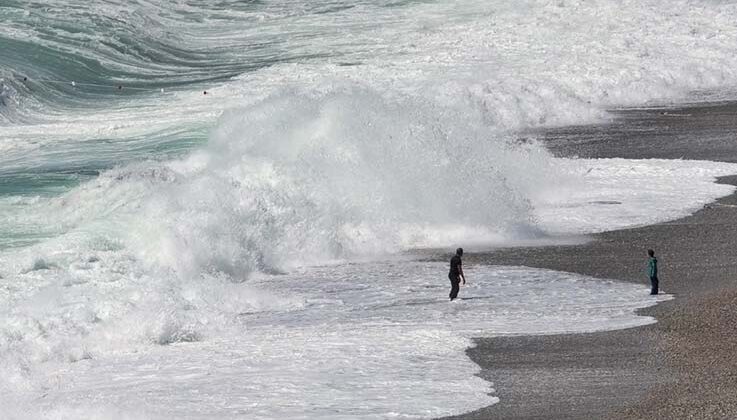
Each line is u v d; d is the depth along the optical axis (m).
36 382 68.81
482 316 82.00
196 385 66.56
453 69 197.12
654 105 184.50
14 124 171.12
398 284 94.38
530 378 65.62
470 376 66.44
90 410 62.31
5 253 100.56
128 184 117.88
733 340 72.12
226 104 179.50
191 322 79.94
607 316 80.19
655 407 58.47
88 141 155.88
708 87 199.12
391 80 186.12
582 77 191.88
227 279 95.88
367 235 108.56
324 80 190.38
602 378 64.81
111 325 79.44
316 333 78.81
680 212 116.88
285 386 65.44
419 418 58.75
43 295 86.56
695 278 91.81
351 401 62.09
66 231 109.31
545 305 84.75
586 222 114.06
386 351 72.69
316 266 102.50
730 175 133.88
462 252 95.38
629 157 145.38
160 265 96.94
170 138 155.38
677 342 72.06
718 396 59.94
